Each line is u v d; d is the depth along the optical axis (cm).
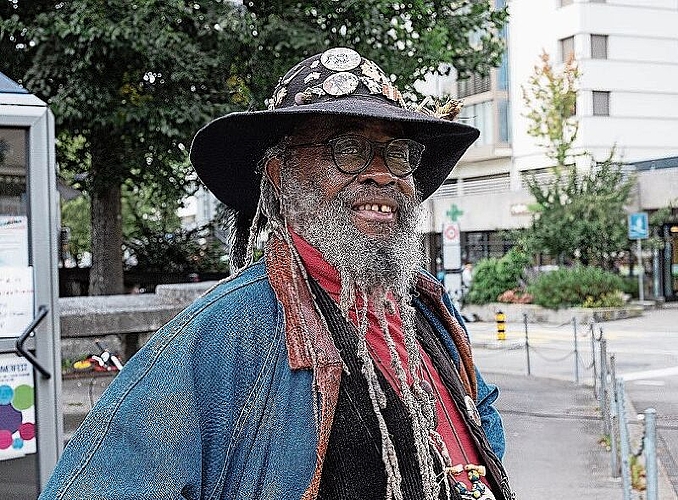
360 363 171
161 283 1830
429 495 169
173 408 157
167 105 1027
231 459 161
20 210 359
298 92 187
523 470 723
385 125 185
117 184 1266
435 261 3391
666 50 3938
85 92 1002
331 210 179
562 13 3844
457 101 216
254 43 1034
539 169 3969
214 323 166
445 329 215
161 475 152
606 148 3869
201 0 1031
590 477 696
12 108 356
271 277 174
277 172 190
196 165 203
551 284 2489
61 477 153
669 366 1463
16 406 356
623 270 2934
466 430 196
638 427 930
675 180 2839
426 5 1211
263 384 164
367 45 1119
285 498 158
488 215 3375
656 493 429
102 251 1286
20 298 356
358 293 179
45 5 1048
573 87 3344
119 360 674
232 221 217
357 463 164
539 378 1352
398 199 183
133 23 959
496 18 1336
